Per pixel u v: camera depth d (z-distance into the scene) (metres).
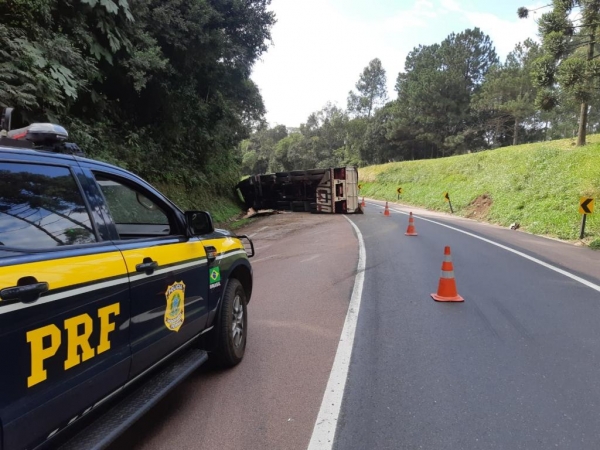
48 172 2.46
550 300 6.42
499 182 22.66
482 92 52.50
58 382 2.15
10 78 6.84
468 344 4.80
